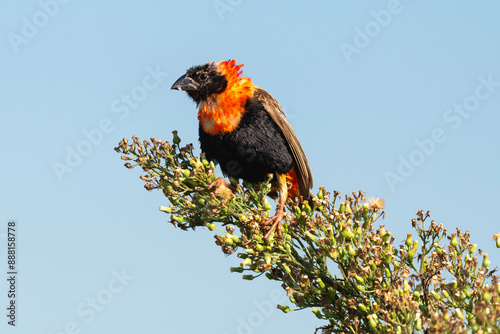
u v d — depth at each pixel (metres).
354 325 8.26
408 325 7.66
